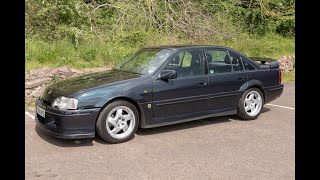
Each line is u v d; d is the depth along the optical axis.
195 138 5.28
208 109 5.85
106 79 5.27
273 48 12.70
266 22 14.55
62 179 3.83
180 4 11.96
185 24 11.38
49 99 4.98
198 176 3.92
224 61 6.13
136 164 4.26
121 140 5.00
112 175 3.94
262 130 5.71
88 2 11.27
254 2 14.29
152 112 5.24
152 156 4.52
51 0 9.62
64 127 4.64
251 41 12.55
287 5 14.96
